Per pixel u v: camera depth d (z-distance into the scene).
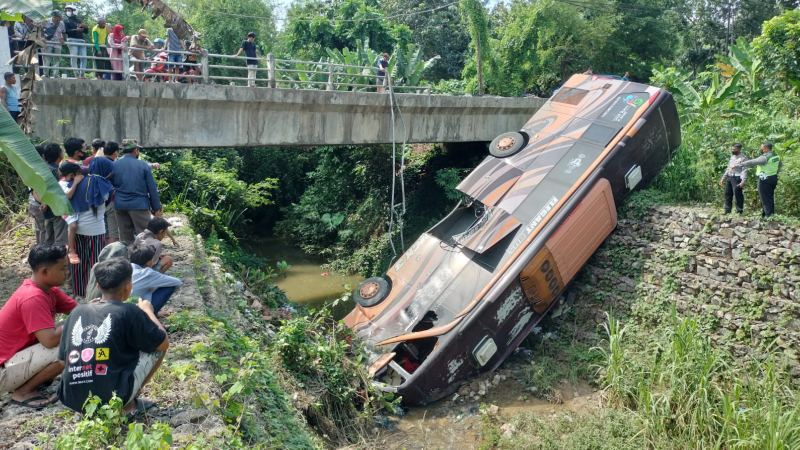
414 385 10.80
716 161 14.02
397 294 12.88
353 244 22.38
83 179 7.12
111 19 30.77
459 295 12.14
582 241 12.63
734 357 10.87
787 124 14.53
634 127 13.51
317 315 11.76
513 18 29.59
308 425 7.91
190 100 13.49
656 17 31.09
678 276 12.16
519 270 11.72
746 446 8.34
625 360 10.70
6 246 9.24
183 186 16.45
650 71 31.17
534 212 12.55
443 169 21.70
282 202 26.34
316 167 26.12
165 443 3.81
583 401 10.88
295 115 15.45
